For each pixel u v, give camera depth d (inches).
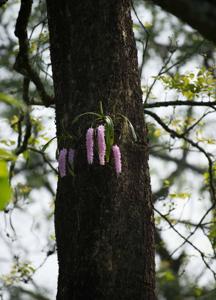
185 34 764.0
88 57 307.4
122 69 306.2
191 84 464.4
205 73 468.1
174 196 541.3
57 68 315.3
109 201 293.9
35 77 414.9
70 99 307.4
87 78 305.4
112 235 292.2
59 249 303.1
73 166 299.3
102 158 279.9
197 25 205.9
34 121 527.5
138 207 297.6
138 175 300.4
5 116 761.6
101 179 295.0
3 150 186.9
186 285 859.4
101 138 280.4
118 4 312.0
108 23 309.3
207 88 464.8
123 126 300.0
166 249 812.0
